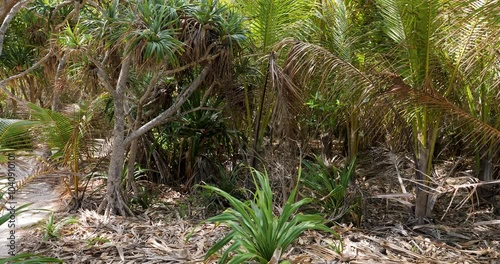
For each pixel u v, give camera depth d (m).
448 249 4.08
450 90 4.41
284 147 5.27
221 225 4.63
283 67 4.52
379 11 4.73
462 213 5.13
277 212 4.82
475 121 3.95
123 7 5.20
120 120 5.12
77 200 5.48
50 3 6.77
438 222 4.82
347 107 5.17
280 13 5.21
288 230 3.34
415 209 4.69
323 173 4.89
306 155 5.77
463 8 3.84
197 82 5.13
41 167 4.54
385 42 4.89
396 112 4.41
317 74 4.59
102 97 5.56
